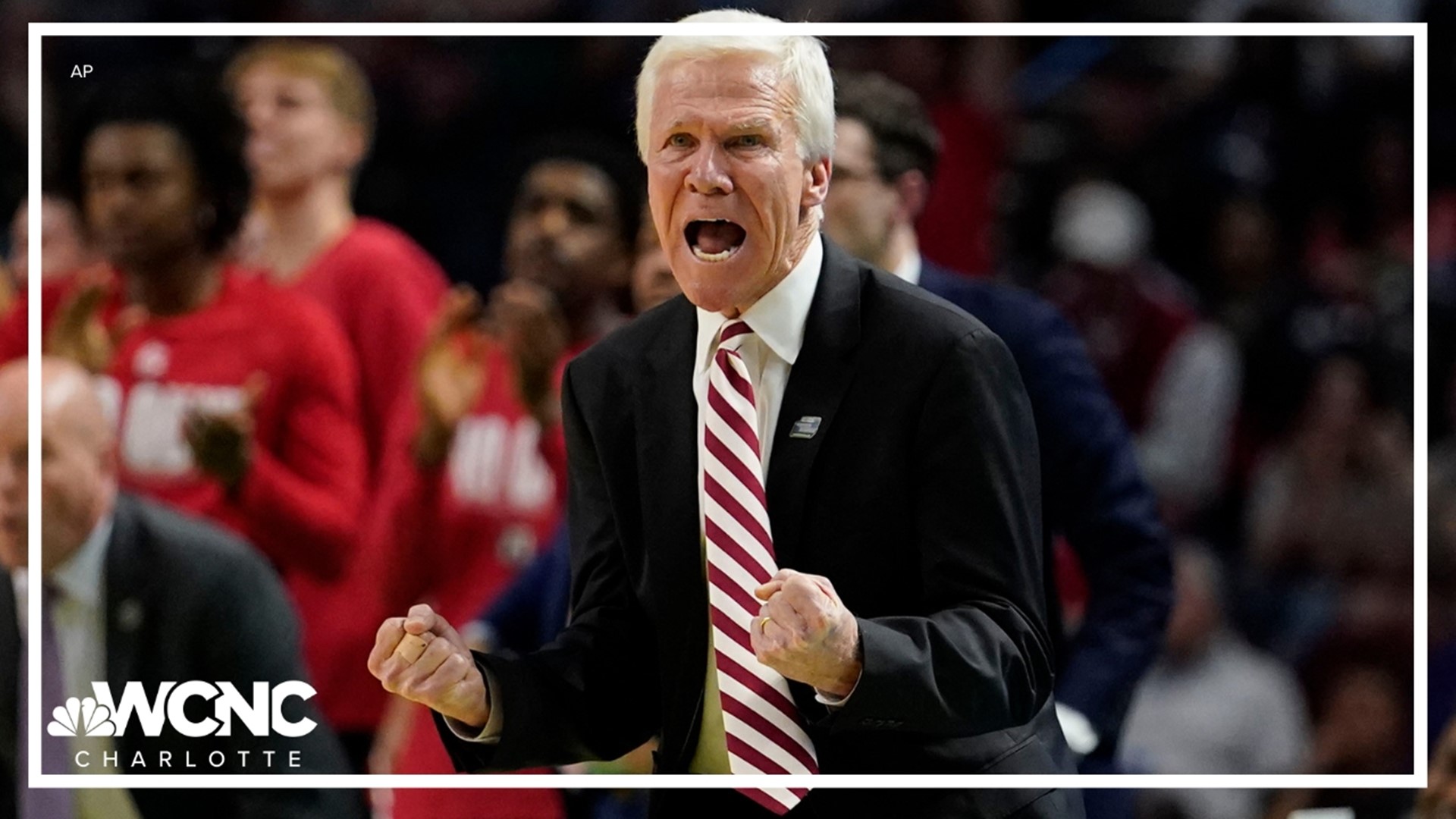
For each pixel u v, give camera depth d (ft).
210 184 63.82
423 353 61.11
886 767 29.09
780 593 25.91
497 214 88.58
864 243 42.68
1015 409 28.96
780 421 29.14
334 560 61.93
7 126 85.97
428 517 60.23
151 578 45.19
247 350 62.85
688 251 28.91
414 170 89.35
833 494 28.73
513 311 58.70
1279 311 80.89
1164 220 83.97
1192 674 66.69
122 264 63.21
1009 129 84.02
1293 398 79.20
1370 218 85.30
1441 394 79.66
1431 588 76.02
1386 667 73.61
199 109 63.87
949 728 27.07
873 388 28.78
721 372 29.14
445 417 60.03
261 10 90.84
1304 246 84.33
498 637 50.75
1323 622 74.69
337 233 66.13
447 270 88.28
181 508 61.62
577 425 31.45
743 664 28.78
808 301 29.45
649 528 29.84
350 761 61.00
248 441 61.26
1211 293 83.56
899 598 28.96
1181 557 67.26
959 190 80.23
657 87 28.99
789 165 28.60
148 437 62.18
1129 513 42.37
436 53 90.94
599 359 31.19
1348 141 86.07
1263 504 77.92
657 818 30.19
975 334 28.86
